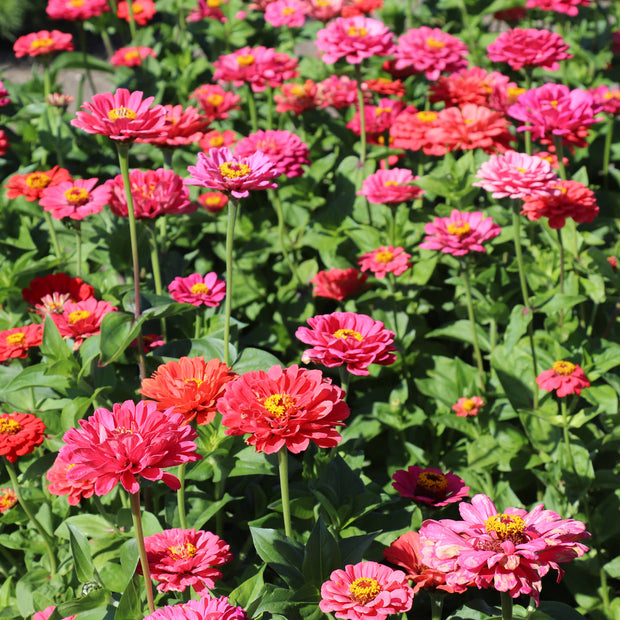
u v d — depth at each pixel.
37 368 2.26
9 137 3.53
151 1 4.29
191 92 3.78
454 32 4.38
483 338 2.50
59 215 2.39
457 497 2.20
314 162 3.00
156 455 1.96
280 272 2.80
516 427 2.44
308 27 4.42
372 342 2.13
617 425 2.38
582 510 2.38
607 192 3.12
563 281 2.46
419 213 2.68
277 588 2.09
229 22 4.27
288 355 2.66
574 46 3.91
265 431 2.03
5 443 2.21
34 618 2.15
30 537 2.32
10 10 6.62
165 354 2.32
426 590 2.11
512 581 1.96
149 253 2.53
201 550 2.08
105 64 3.83
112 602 2.14
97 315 2.30
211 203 2.77
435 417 2.42
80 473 1.95
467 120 2.55
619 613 2.32
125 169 2.19
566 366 2.29
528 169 2.29
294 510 2.21
